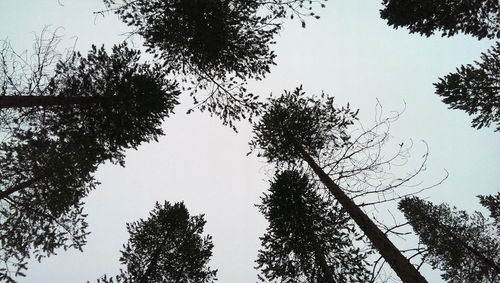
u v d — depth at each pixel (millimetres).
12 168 6891
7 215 7031
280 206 8742
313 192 8609
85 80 7254
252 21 7168
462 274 10938
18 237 7094
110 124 7898
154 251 11602
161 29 7277
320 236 8305
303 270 8031
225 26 7211
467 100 7711
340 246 7891
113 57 7781
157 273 11070
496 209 10336
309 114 9188
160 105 8359
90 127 7684
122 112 7781
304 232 8469
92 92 7504
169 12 6953
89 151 7535
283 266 8133
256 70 8352
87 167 7656
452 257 11086
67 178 7297
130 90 7820
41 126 7117
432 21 8820
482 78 7379
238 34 7496
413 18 8961
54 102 6875
